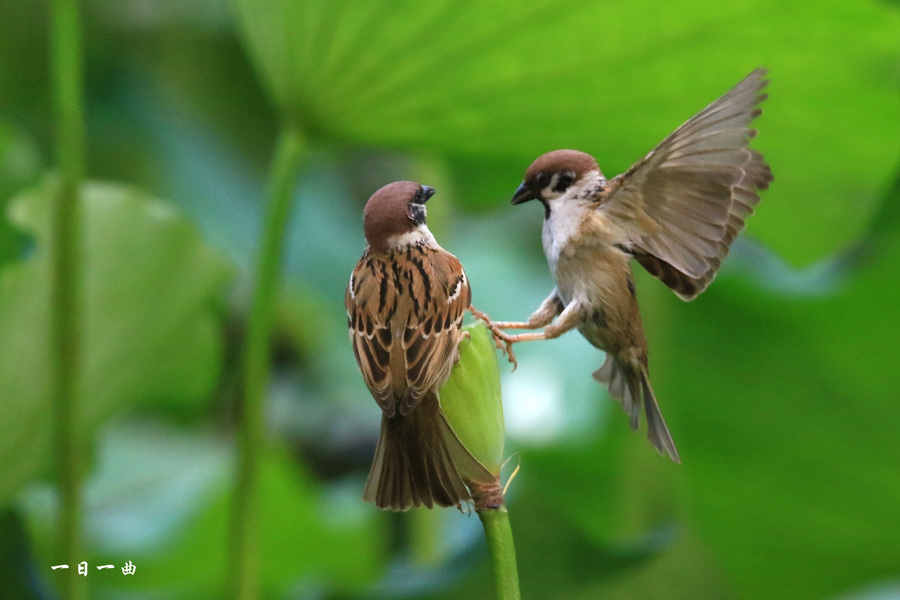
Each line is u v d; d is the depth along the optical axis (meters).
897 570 3.99
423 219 3.89
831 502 3.98
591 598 3.92
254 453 3.91
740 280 3.96
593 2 3.86
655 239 3.86
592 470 4.06
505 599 3.77
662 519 4.06
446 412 3.78
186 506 4.08
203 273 4.00
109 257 3.98
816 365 3.97
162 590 4.05
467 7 3.86
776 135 3.91
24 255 4.08
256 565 3.90
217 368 4.04
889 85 3.88
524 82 3.89
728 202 3.83
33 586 3.99
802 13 3.87
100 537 4.03
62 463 3.91
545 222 3.89
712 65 3.89
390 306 3.85
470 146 3.92
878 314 3.95
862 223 3.93
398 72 3.88
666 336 3.98
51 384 3.95
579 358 4.24
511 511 3.93
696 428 3.99
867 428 3.97
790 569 4.00
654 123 3.91
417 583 3.93
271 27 3.88
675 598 3.93
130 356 4.00
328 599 3.93
